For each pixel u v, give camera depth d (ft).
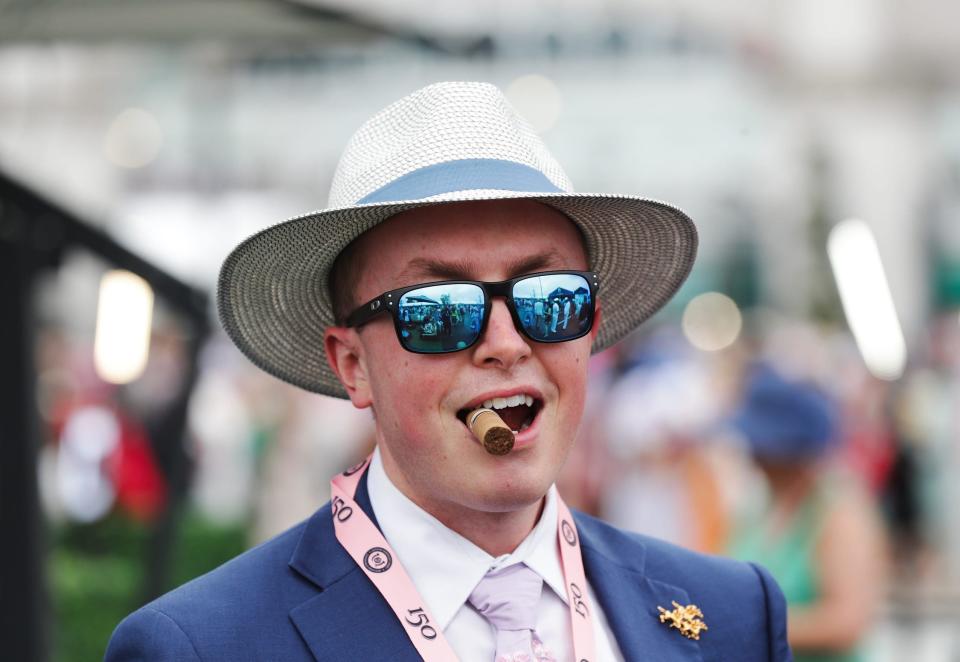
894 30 88.63
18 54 21.75
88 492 37.78
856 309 38.93
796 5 87.92
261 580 9.01
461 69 80.28
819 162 87.35
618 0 83.56
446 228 8.69
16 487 16.47
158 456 20.27
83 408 40.47
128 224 68.54
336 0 18.69
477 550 9.00
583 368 8.95
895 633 38.65
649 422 27.45
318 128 81.41
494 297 8.63
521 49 81.41
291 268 9.51
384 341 8.82
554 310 8.66
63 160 72.79
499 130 9.05
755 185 88.12
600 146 87.10
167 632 8.57
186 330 19.21
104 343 17.89
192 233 79.25
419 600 8.86
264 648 8.66
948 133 90.48
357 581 8.98
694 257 10.18
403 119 9.20
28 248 16.49
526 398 8.71
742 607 10.02
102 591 30.58
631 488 28.12
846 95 88.84
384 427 8.95
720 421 37.01
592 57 84.84
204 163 80.07
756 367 31.53
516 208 8.80
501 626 8.89
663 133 87.20
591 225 9.71
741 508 24.26
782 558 18.70
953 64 88.58
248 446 48.78
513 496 8.57
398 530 9.11
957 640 36.99
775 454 18.70
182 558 37.01
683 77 86.74
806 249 85.56
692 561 10.23
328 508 9.52
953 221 90.74
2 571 16.46
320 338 10.29
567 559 9.36
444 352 8.56
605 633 9.47
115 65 72.79
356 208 8.45
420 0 65.87
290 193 81.30
